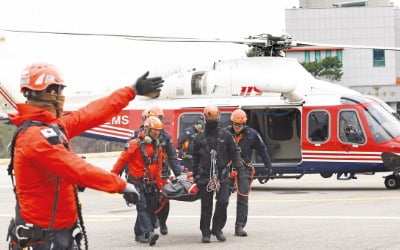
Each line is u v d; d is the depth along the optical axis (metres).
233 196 17.38
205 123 10.55
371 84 87.19
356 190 18.80
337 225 12.01
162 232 11.55
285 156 20.23
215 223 10.80
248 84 19.44
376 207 14.43
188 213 14.23
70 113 5.23
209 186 10.42
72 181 4.85
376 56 87.31
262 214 13.78
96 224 12.95
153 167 10.62
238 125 11.55
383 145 18.48
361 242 10.18
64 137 5.00
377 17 88.81
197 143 10.52
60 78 5.14
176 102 20.14
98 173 4.84
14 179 5.18
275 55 20.12
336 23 89.00
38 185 4.99
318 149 19.05
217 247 10.15
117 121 20.67
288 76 18.95
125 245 10.54
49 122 5.05
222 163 10.56
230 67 19.89
